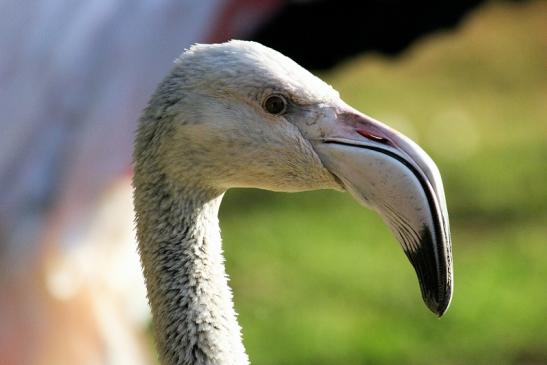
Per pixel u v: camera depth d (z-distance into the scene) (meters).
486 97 16.36
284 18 8.41
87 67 7.52
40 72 7.48
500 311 10.60
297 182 4.76
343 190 4.79
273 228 12.35
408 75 17.08
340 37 8.66
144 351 7.91
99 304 7.59
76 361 7.52
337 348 10.02
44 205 7.45
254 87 4.68
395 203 4.60
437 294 4.57
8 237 7.41
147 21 7.62
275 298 10.88
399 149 4.64
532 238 12.09
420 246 4.58
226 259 11.63
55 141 7.48
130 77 7.58
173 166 4.82
